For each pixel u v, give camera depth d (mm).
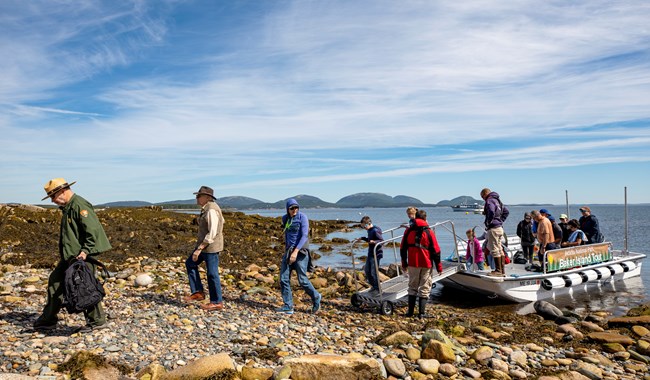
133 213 31000
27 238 18250
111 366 5602
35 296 9641
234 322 8453
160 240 21078
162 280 12438
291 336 7812
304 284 9789
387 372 6332
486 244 14000
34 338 6551
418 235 10352
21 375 4793
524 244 16188
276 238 28797
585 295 14234
